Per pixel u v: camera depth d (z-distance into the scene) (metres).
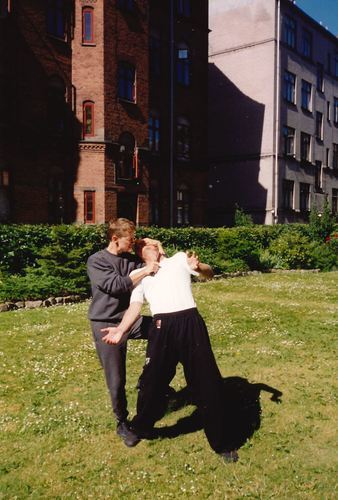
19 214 18.53
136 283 4.18
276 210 31.67
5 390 5.70
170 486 3.71
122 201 21.75
